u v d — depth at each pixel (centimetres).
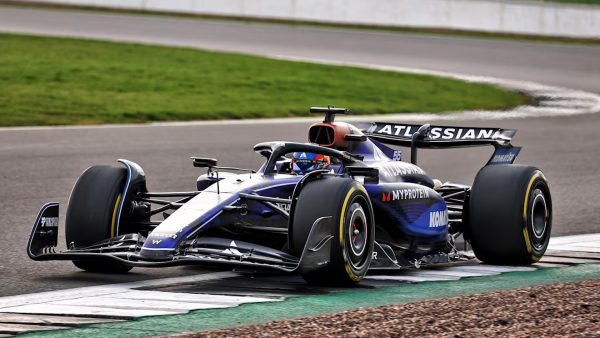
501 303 2375
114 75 9231
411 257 3109
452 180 5478
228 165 5528
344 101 8638
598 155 6341
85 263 2961
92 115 7231
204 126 7069
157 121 7244
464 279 2889
